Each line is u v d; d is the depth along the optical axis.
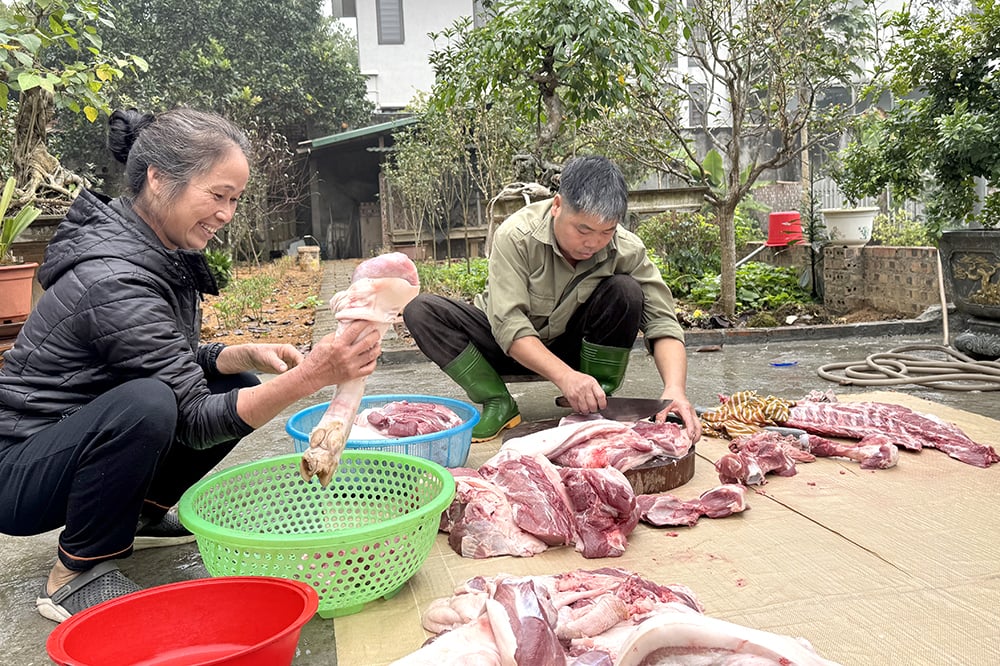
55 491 2.39
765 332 8.09
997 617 2.22
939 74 7.09
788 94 8.84
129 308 2.38
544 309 4.17
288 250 21.27
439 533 2.99
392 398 4.03
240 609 2.06
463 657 1.69
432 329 4.27
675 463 3.33
